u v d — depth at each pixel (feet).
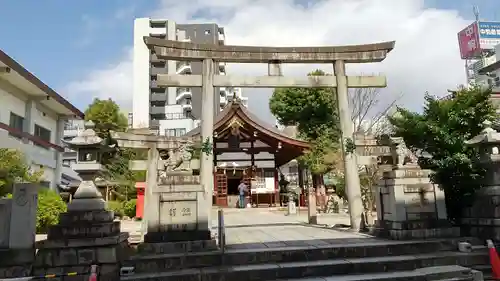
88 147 28.60
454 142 33.37
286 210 82.94
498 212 30.35
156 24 203.51
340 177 80.48
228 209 87.45
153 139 41.50
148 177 40.55
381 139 37.50
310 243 30.27
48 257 24.21
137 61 195.72
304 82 42.11
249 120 85.56
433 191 32.58
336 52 42.52
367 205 49.62
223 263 26.43
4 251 23.94
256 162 98.37
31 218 24.68
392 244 28.66
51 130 80.02
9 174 34.30
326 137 98.68
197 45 40.57
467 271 25.62
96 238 24.79
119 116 115.34
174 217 28.91
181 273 24.40
